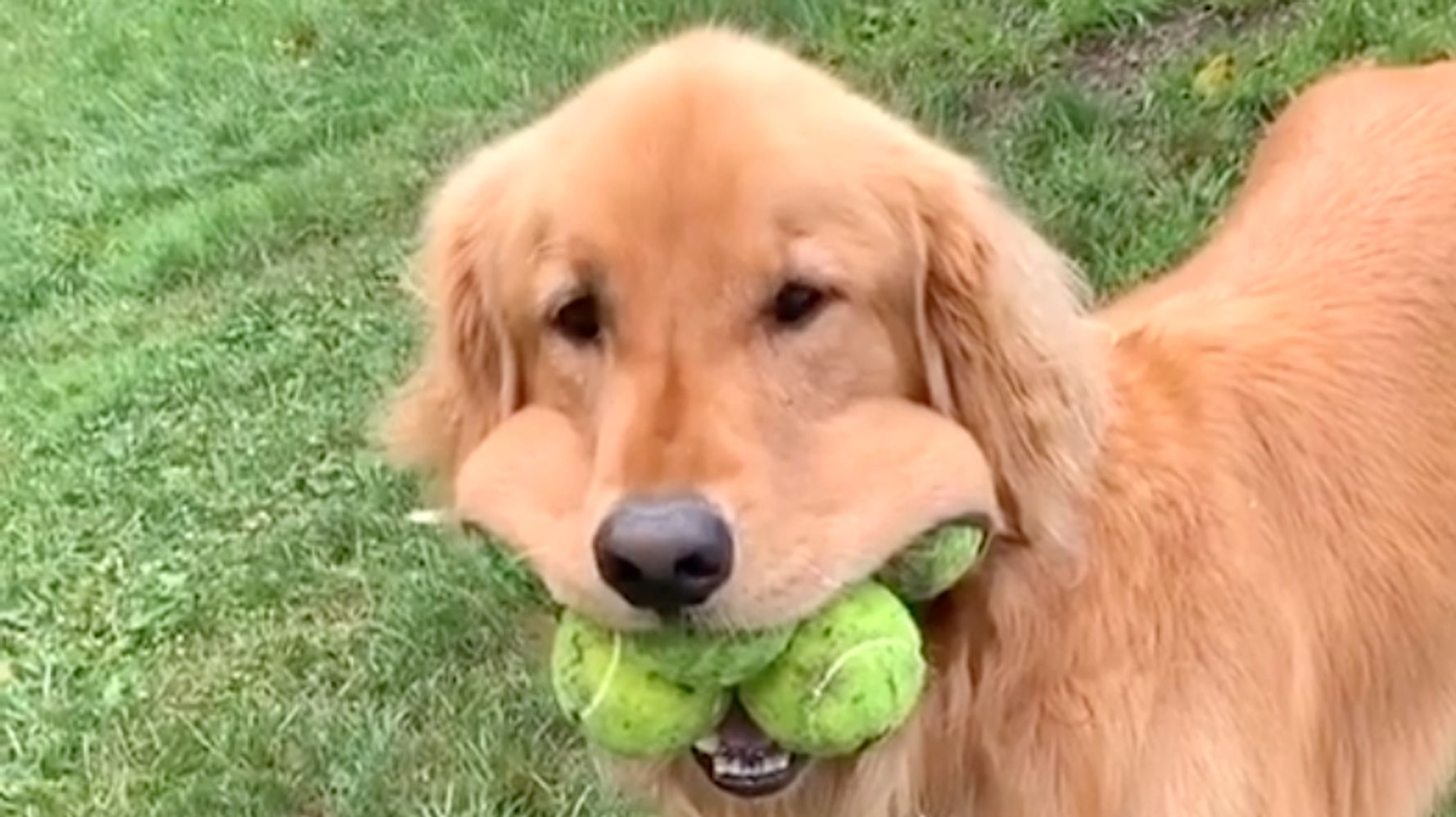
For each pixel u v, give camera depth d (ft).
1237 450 2.97
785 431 2.44
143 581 5.09
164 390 5.89
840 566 2.37
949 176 2.59
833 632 2.43
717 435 2.37
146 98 8.04
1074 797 2.78
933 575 2.54
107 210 7.36
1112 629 2.77
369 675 4.51
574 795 4.10
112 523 5.37
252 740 4.41
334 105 7.30
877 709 2.46
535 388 2.64
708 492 2.31
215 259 6.62
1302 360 3.11
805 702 2.44
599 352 2.51
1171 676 2.83
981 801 2.83
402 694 4.44
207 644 4.83
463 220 2.75
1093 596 2.76
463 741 4.25
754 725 2.55
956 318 2.58
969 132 5.39
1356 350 3.16
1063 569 2.71
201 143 7.54
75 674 4.87
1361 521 3.11
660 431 2.36
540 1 7.06
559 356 2.55
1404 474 3.16
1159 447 2.88
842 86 2.90
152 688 4.73
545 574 2.44
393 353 5.64
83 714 4.69
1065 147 5.21
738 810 2.84
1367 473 3.12
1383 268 3.26
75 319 6.70
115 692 4.74
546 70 6.61
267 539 5.05
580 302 2.50
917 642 2.52
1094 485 2.78
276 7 8.16
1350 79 3.72
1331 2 5.29
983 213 2.60
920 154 2.59
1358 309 3.21
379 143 6.86
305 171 6.89
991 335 2.58
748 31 5.64
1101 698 2.77
